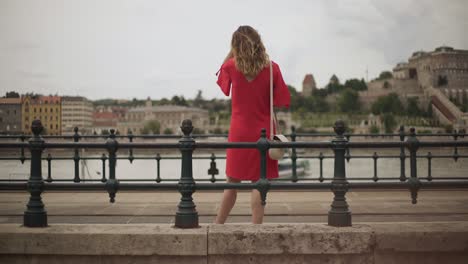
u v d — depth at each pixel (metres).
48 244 4.31
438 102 94.44
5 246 4.34
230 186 4.45
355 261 4.34
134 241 4.28
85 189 4.52
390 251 4.35
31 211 4.51
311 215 6.69
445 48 129.88
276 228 4.39
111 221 6.25
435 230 4.36
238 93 4.72
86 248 4.30
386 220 6.32
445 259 4.39
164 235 4.27
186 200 4.47
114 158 4.56
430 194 8.96
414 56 176.25
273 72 4.75
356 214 6.80
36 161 4.54
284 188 4.47
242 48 4.62
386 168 38.97
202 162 48.16
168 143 4.47
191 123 4.48
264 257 4.30
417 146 4.59
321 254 4.31
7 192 9.36
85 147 4.53
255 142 4.50
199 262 4.28
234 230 4.32
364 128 181.50
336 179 4.51
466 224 4.55
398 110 171.00
